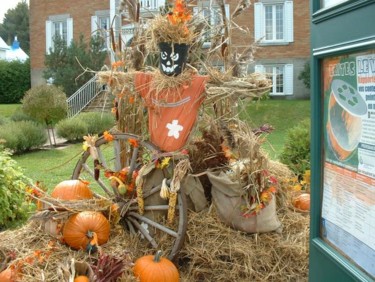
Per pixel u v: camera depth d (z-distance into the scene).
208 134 4.46
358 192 2.48
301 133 7.00
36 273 3.60
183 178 4.11
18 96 30.19
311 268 3.01
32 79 25.95
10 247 3.95
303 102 20.30
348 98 2.56
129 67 4.66
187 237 4.08
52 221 4.02
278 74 22.41
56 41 21.38
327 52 2.69
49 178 9.08
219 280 3.97
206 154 4.45
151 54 4.57
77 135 15.25
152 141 4.16
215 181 4.14
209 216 4.24
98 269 3.37
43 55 25.73
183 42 3.91
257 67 22.38
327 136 2.81
